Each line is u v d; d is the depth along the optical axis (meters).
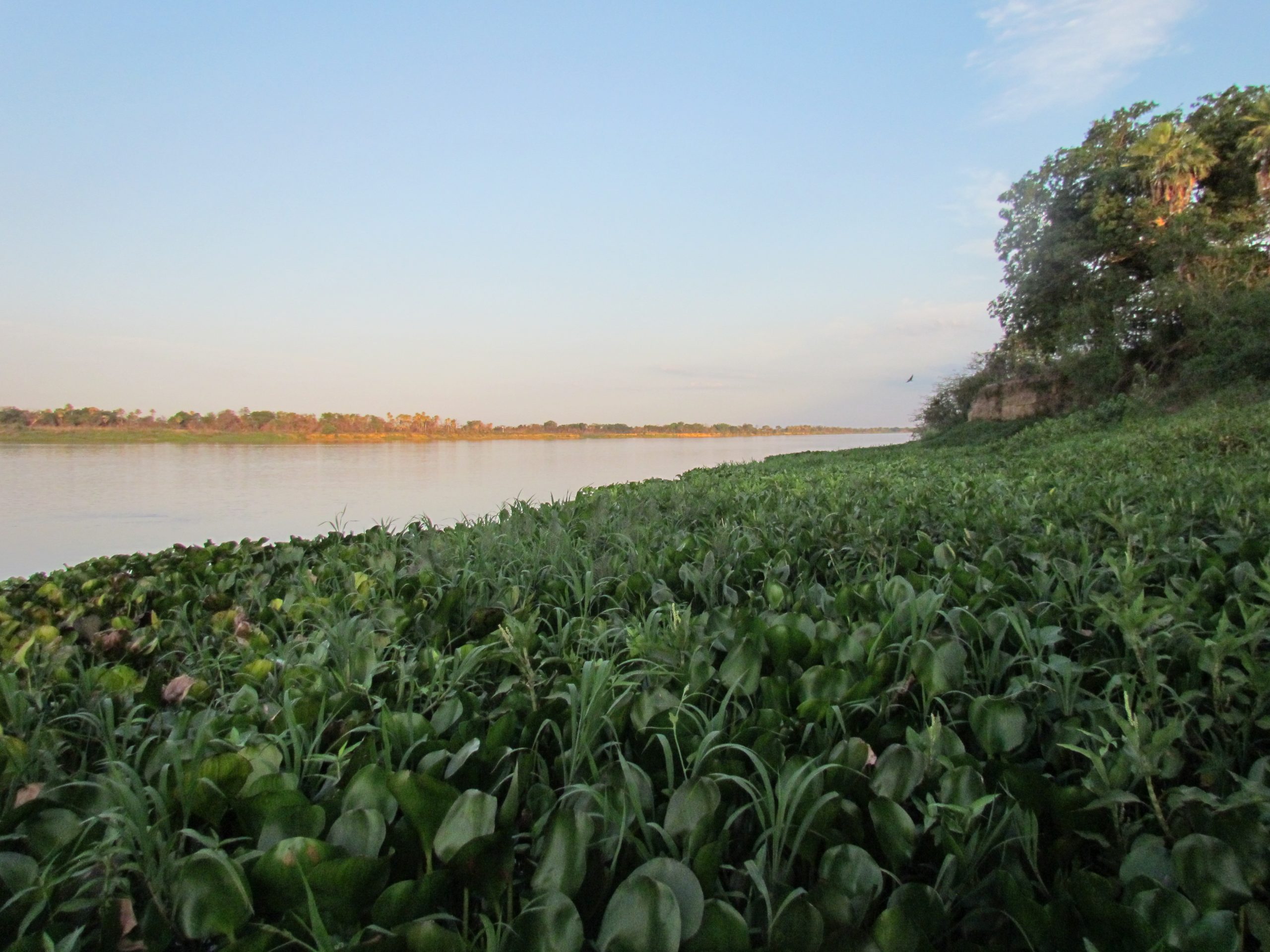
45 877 1.15
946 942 1.14
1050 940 1.05
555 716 1.70
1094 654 1.99
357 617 2.74
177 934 1.15
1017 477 6.61
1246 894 1.06
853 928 0.99
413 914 1.10
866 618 2.29
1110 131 22.52
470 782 1.42
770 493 5.80
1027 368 24.75
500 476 19.28
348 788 1.31
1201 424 10.12
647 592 2.99
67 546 8.70
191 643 2.75
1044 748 1.61
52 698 2.12
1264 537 3.03
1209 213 20.20
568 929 1.00
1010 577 2.57
